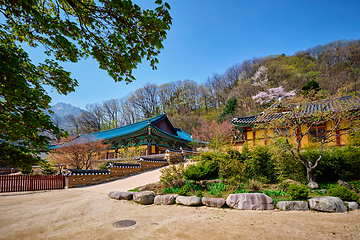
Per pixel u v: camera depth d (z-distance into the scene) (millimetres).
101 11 3455
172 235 4109
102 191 9891
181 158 17688
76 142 17688
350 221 4691
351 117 7539
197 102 61781
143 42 3750
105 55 4176
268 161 9141
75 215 5797
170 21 3463
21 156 3633
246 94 49625
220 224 4723
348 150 8375
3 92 3074
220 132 21328
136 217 5484
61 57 4449
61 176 12469
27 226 4859
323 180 8539
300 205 5797
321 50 55406
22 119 3295
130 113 59531
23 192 11055
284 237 3885
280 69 49531
